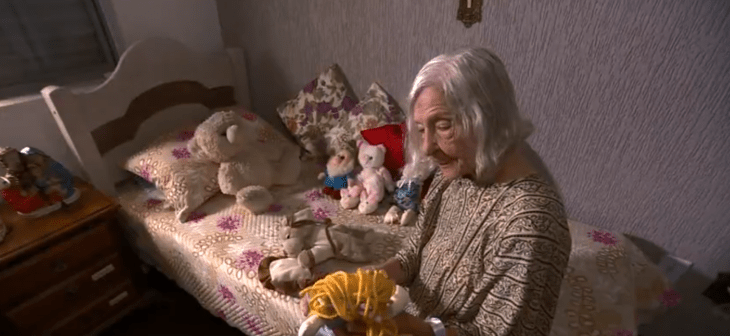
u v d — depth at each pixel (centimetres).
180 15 195
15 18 154
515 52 129
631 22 106
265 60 209
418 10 143
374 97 169
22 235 126
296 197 164
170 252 145
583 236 131
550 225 56
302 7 176
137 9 178
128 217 159
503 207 61
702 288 125
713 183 111
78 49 175
